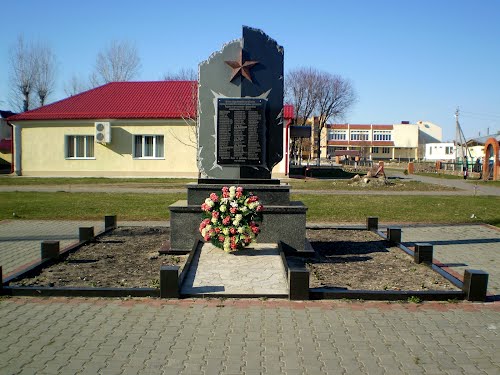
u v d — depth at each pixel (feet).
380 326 16.70
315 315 17.71
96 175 98.17
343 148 305.32
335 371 13.26
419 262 25.58
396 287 21.04
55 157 99.04
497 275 24.47
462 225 42.55
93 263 25.13
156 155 97.55
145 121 96.43
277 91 29.27
